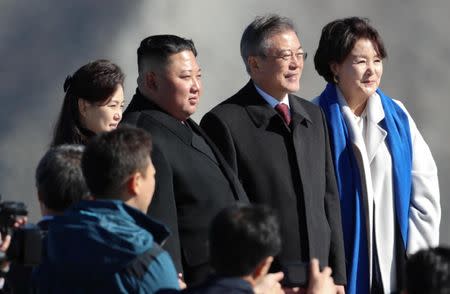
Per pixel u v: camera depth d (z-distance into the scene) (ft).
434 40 90.22
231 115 39.17
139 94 37.70
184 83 37.09
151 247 27.86
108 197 28.78
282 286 31.55
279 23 39.73
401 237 42.57
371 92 42.86
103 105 37.58
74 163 30.40
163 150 35.94
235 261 26.45
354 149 42.42
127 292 27.63
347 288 41.73
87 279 27.91
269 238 26.55
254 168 38.60
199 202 36.06
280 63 39.29
